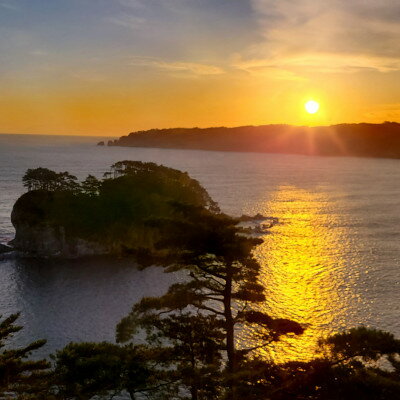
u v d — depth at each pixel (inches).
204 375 994.1
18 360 1138.7
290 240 4751.5
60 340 2469.2
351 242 4658.0
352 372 867.4
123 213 4731.8
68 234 4439.0
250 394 886.4
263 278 3430.1
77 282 3543.3
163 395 1258.6
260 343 2263.8
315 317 2664.9
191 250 928.9
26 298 3169.3
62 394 1088.8
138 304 994.1
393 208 7012.8
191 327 1035.9
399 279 3390.7
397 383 800.9
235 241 896.3
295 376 906.1
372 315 2691.9
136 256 981.2
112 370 1022.4
